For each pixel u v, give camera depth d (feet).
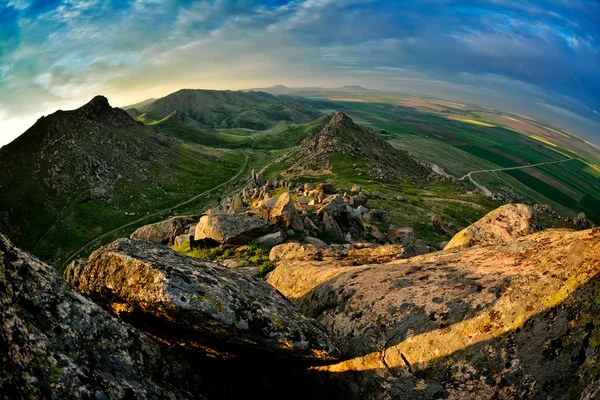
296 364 41.19
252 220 116.88
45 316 26.25
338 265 64.59
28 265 27.68
